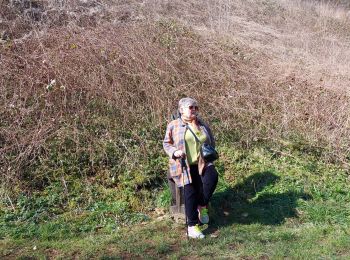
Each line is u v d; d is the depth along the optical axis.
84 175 5.94
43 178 5.81
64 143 6.27
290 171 6.48
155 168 6.17
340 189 6.18
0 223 5.15
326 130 7.49
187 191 5.05
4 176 5.74
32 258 4.57
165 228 5.28
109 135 6.51
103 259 4.58
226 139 6.98
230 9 12.97
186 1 11.80
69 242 4.93
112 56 7.68
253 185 6.15
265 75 8.53
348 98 8.30
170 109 7.14
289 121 7.50
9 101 6.72
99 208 5.55
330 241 4.98
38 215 5.31
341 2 18.89
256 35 11.15
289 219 5.55
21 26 8.57
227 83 8.00
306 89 8.40
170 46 8.57
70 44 7.83
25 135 6.27
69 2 9.60
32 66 7.24
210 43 9.15
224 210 5.73
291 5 15.57
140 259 4.59
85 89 7.13
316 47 11.67
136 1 10.71
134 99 7.23
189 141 5.14
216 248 4.82
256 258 4.62
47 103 6.70
